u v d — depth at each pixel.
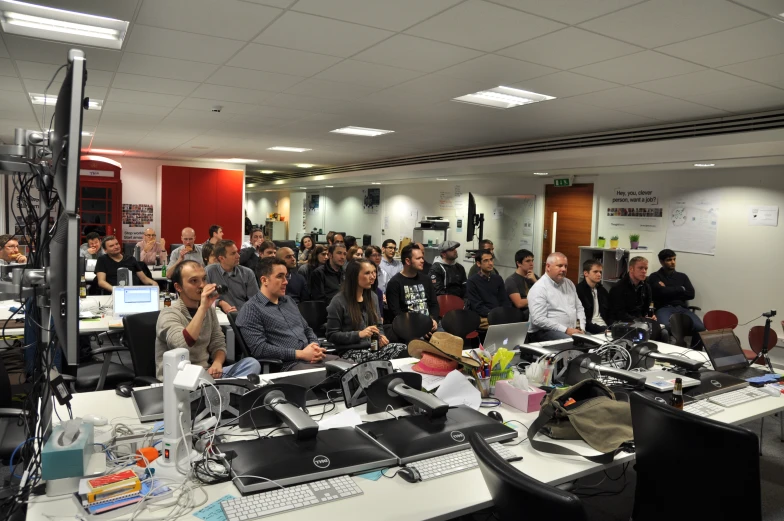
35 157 1.71
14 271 1.64
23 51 3.87
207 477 1.73
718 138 5.46
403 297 5.07
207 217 11.52
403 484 1.79
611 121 5.99
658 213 7.21
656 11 2.86
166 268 7.02
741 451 1.78
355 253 6.43
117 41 3.69
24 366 3.65
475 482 1.82
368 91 4.92
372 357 3.60
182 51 3.83
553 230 8.57
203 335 3.12
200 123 6.85
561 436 2.15
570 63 3.86
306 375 2.75
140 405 2.27
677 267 7.00
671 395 2.70
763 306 6.16
